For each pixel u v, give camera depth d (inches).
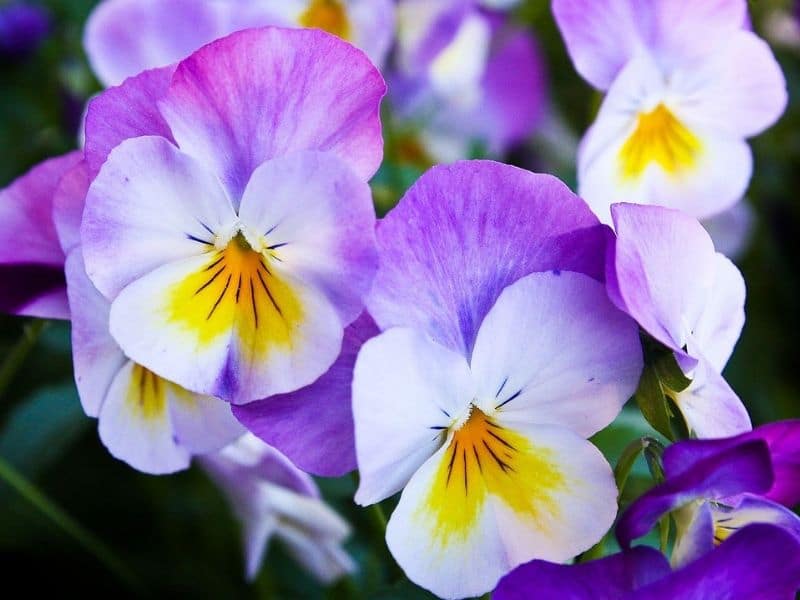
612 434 11.0
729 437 8.8
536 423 9.3
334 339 9.1
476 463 9.3
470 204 9.3
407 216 9.2
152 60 12.9
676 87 11.1
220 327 9.3
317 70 9.2
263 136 9.3
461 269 9.3
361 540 12.6
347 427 9.3
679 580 8.7
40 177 10.2
